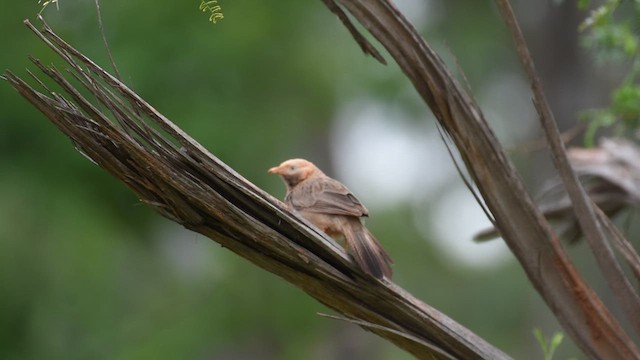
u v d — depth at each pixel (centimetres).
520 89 2086
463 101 584
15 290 1438
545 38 1972
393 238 2020
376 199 2112
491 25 2083
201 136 1462
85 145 537
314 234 570
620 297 602
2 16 1430
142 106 538
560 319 598
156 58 1483
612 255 602
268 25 1597
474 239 860
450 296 2033
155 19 1499
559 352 1870
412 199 2130
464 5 2094
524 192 589
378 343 2005
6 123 1419
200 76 1510
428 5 2100
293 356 1661
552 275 595
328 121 1838
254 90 1582
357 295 586
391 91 1819
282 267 577
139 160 534
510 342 1994
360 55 1748
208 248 1650
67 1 1481
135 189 551
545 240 591
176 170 545
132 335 1527
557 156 600
